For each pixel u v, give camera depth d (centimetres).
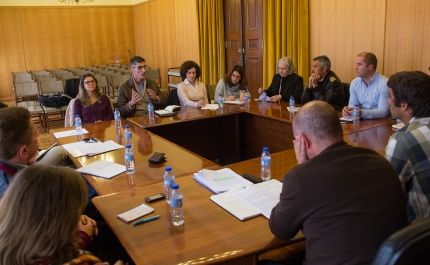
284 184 133
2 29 1007
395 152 166
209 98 510
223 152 429
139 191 193
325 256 122
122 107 416
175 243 144
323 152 133
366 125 312
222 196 181
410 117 179
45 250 100
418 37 422
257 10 654
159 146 283
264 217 161
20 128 178
